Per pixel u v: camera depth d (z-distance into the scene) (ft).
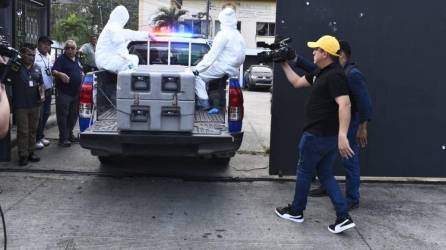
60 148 26.25
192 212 17.48
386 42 20.48
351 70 17.16
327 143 15.55
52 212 16.96
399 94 20.77
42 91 22.97
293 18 20.08
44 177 21.08
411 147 21.09
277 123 20.83
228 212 17.57
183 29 62.59
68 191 19.39
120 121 18.03
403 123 20.95
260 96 72.23
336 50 15.30
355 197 18.37
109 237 14.99
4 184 19.89
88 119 19.58
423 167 21.21
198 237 15.23
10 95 23.31
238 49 21.70
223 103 22.09
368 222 17.08
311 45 15.53
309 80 16.92
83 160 23.88
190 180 21.57
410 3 20.36
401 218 17.60
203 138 18.33
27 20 30.99
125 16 22.16
